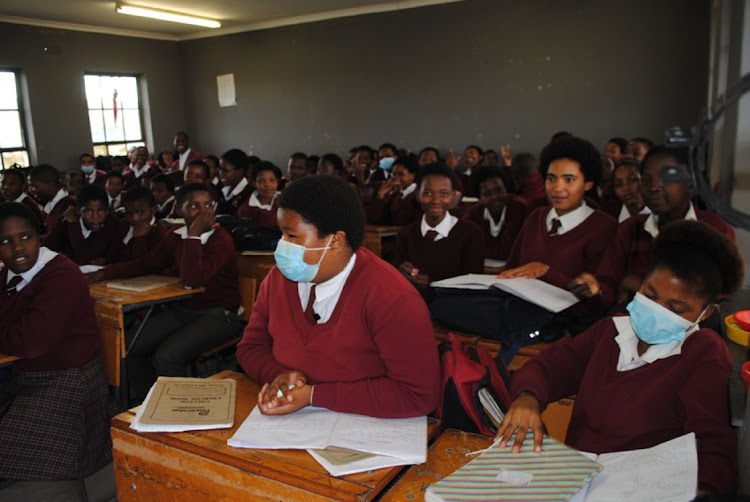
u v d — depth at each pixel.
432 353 1.28
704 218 1.82
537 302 1.64
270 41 9.07
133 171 8.20
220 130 9.88
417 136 8.12
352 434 1.17
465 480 0.97
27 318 1.83
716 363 1.05
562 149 2.02
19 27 7.84
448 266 2.51
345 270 1.30
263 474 1.09
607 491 0.92
